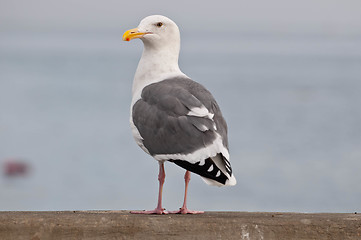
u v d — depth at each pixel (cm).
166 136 695
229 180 659
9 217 621
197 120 682
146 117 716
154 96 718
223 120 708
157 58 773
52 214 650
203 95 711
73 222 616
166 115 698
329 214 696
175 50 782
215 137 673
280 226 623
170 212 726
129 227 615
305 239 623
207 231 616
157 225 616
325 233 625
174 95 705
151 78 771
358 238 625
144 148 733
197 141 675
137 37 764
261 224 622
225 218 628
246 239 618
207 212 739
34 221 616
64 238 613
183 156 680
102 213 688
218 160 672
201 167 668
